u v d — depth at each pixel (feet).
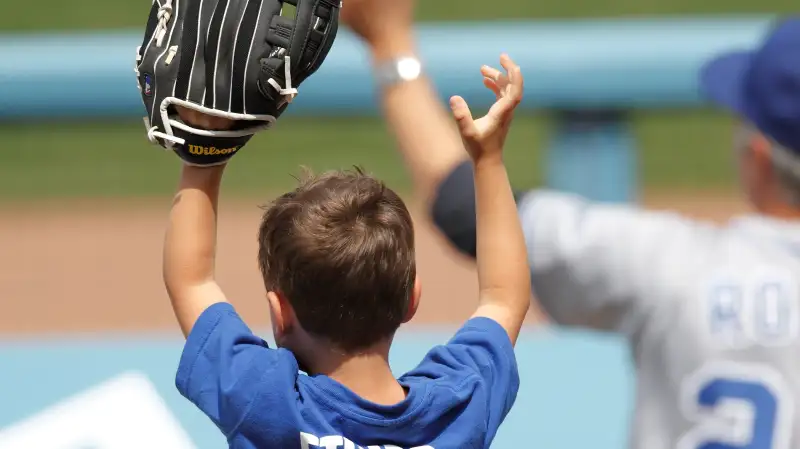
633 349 20.95
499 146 21.93
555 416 48.06
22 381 51.93
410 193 94.12
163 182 98.63
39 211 91.25
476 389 21.04
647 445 20.35
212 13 19.61
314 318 20.94
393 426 20.30
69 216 89.81
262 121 20.25
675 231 20.83
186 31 19.70
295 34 19.39
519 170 101.71
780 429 19.43
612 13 138.82
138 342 58.34
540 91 56.54
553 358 54.19
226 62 19.60
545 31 57.47
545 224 21.52
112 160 104.32
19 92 58.13
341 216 21.04
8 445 46.03
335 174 22.74
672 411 20.16
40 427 47.16
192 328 21.45
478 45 57.11
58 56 58.18
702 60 55.57
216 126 20.21
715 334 19.90
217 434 46.06
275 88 19.62
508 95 21.43
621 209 21.68
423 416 20.49
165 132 20.13
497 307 22.31
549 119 58.54
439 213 24.02
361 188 21.76
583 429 46.93
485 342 21.76
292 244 20.83
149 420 47.65
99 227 86.79
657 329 20.36
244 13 19.49
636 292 20.51
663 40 56.13
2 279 75.31
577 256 20.94
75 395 50.19
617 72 55.98
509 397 21.67
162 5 20.08
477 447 20.88
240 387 20.21
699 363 19.95
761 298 19.84
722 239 20.62
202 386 20.77
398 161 103.45
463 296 69.87
